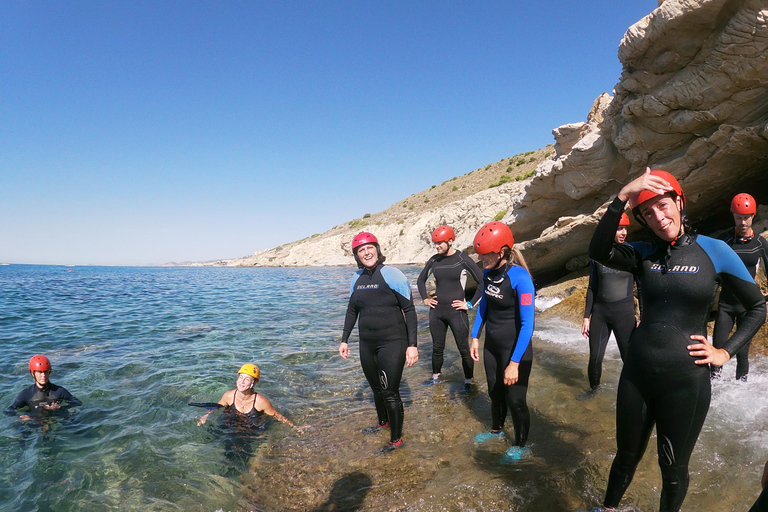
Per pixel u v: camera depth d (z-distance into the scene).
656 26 7.22
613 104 9.30
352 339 8.63
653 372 2.37
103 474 3.55
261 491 3.30
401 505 3.01
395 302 4.05
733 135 7.50
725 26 6.65
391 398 3.93
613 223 2.34
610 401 4.56
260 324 10.48
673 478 2.37
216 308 13.73
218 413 4.72
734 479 2.96
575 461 3.39
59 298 16.91
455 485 3.18
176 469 3.63
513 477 3.23
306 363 6.79
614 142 9.53
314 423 4.52
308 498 3.18
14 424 4.52
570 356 6.30
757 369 5.06
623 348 4.77
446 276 5.67
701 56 7.21
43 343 8.34
